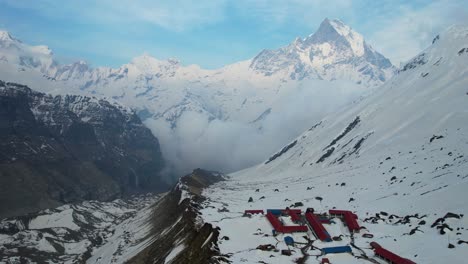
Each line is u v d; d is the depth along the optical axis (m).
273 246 112.06
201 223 144.25
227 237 121.19
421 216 120.25
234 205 199.00
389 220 126.81
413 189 150.88
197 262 113.06
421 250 98.50
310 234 123.88
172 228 176.88
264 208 179.62
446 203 121.94
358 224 126.19
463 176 139.62
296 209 159.62
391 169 199.12
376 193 164.88
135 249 194.12
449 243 97.25
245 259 103.50
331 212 141.75
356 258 102.06
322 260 100.50
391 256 97.50
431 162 180.25
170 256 136.50
